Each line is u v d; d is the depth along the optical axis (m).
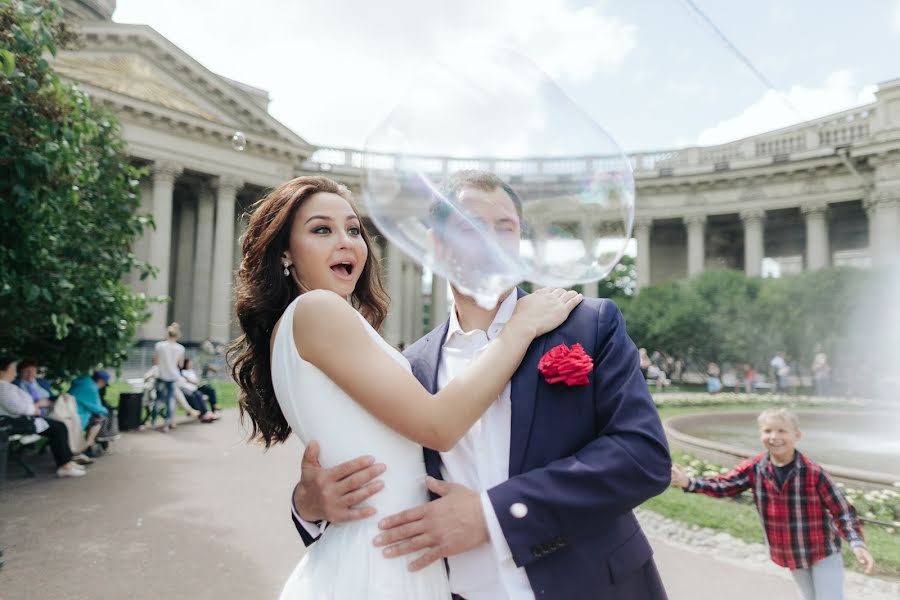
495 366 1.45
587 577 1.37
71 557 4.48
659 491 1.37
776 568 4.43
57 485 6.84
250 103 32.94
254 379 1.88
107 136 8.04
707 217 39.34
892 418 14.30
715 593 3.95
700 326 29.45
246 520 5.51
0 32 4.64
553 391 1.50
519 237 1.47
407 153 1.53
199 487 6.80
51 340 8.33
